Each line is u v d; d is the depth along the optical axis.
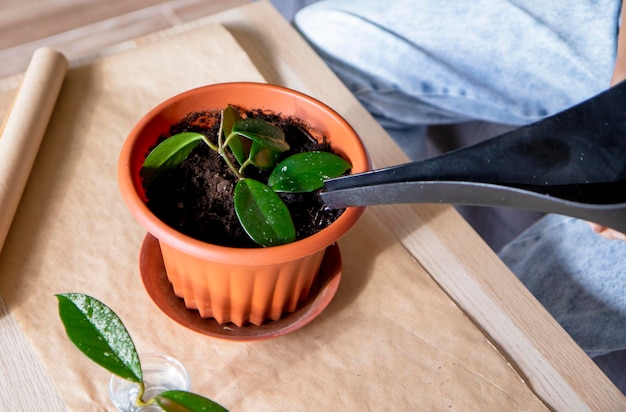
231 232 0.74
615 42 1.04
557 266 1.01
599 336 0.98
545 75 1.08
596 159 0.71
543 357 0.80
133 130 0.76
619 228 0.65
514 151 0.71
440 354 0.79
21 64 1.45
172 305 0.79
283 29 1.01
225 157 0.75
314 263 0.76
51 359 0.75
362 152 0.77
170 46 0.96
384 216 0.87
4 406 0.73
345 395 0.76
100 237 0.82
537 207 0.67
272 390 0.76
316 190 0.76
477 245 0.86
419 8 1.10
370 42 1.09
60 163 0.86
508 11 1.07
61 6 1.58
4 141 0.84
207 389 0.75
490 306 0.82
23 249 0.81
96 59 0.95
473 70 1.10
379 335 0.79
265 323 0.80
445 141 1.42
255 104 0.81
